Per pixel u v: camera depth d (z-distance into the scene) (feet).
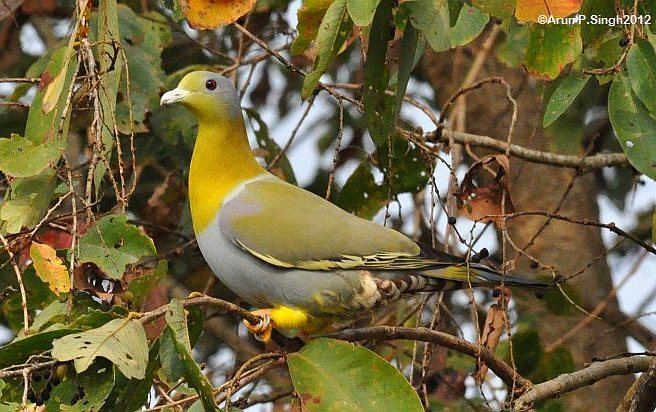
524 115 49.98
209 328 44.96
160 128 39.47
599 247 49.14
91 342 24.02
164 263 29.32
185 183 41.83
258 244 32.30
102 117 28.99
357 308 32.60
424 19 27.76
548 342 46.60
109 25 29.63
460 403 39.29
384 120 31.91
